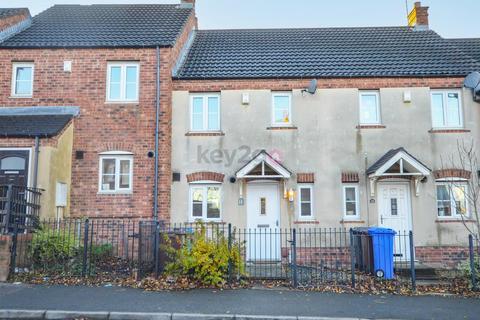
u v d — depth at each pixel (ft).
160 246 32.60
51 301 25.85
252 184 44.09
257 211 43.62
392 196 43.65
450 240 42.39
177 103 45.47
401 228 43.04
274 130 44.83
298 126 44.86
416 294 29.86
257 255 43.01
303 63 48.01
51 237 33.78
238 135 44.80
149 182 42.88
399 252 42.45
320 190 43.68
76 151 43.32
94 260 35.86
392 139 44.42
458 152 43.86
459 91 45.29
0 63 44.86
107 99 44.50
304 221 43.06
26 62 45.39
